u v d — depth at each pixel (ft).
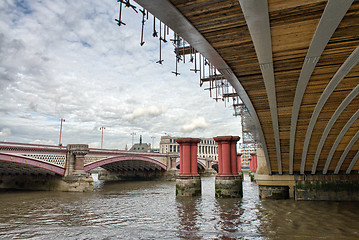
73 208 80.69
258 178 84.33
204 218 60.29
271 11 20.68
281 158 72.23
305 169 78.38
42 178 139.64
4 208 81.56
